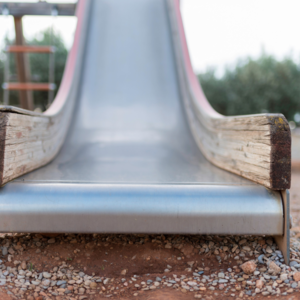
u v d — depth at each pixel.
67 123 5.19
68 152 4.34
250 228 2.22
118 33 8.34
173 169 3.40
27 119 2.74
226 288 2.08
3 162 2.15
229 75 22.66
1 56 22.66
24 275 2.19
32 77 10.83
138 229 2.21
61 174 2.88
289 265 2.26
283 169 2.16
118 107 6.07
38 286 2.08
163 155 4.36
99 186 2.29
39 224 2.20
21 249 2.47
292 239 2.87
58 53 23.22
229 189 2.30
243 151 2.72
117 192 2.25
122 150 4.51
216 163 3.68
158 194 2.25
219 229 2.22
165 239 2.67
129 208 2.20
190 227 2.21
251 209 2.21
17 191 2.23
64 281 2.15
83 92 6.40
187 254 2.47
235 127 2.94
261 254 2.40
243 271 2.25
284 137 2.15
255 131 2.43
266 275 2.17
